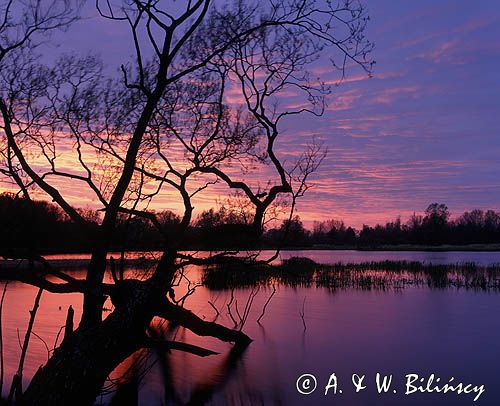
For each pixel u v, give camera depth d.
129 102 10.68
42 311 20.52
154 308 9.62
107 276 21.45
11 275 9.27
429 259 68.75
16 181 9.59
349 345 15.01
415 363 12.95
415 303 23.97
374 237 144.88
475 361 13.16
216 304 23.12
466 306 23.03
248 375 11.77
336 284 31.72
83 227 9.55
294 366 12.57
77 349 8.44
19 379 8.70
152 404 9.93
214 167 10.79
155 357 13.34
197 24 9.85
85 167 10.38
